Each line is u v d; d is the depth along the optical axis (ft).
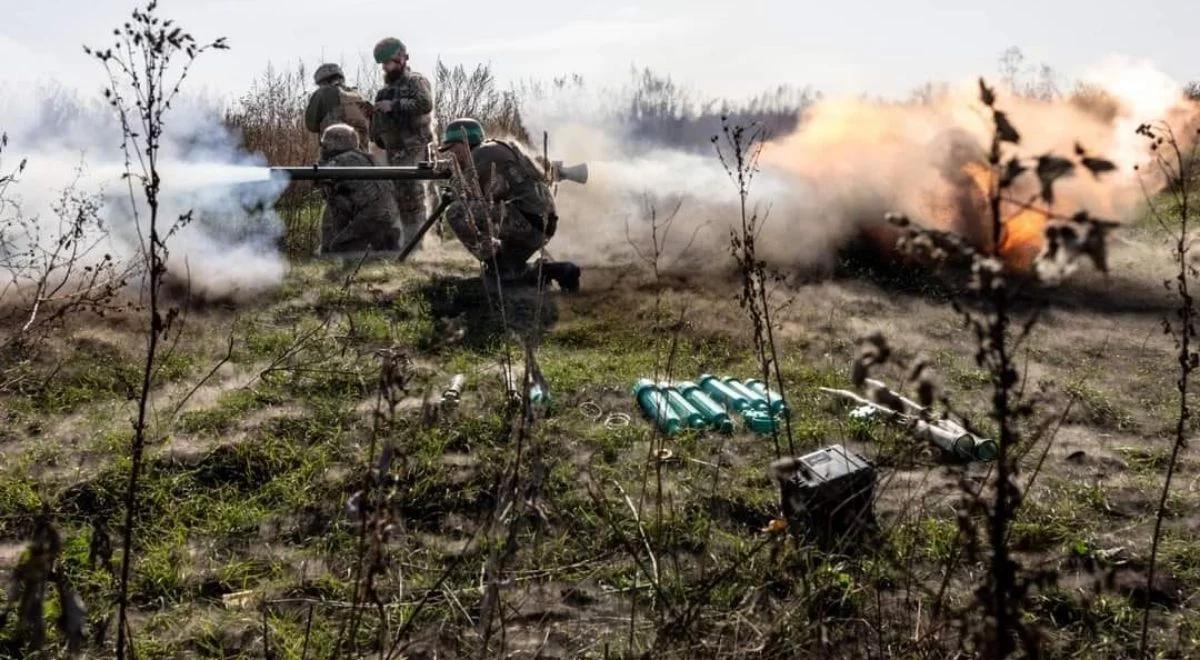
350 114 33.60
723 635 11.48
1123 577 13.65
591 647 12.16
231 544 14.80
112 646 12.37
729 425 18.10
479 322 24.84
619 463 16.87
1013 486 6.56
